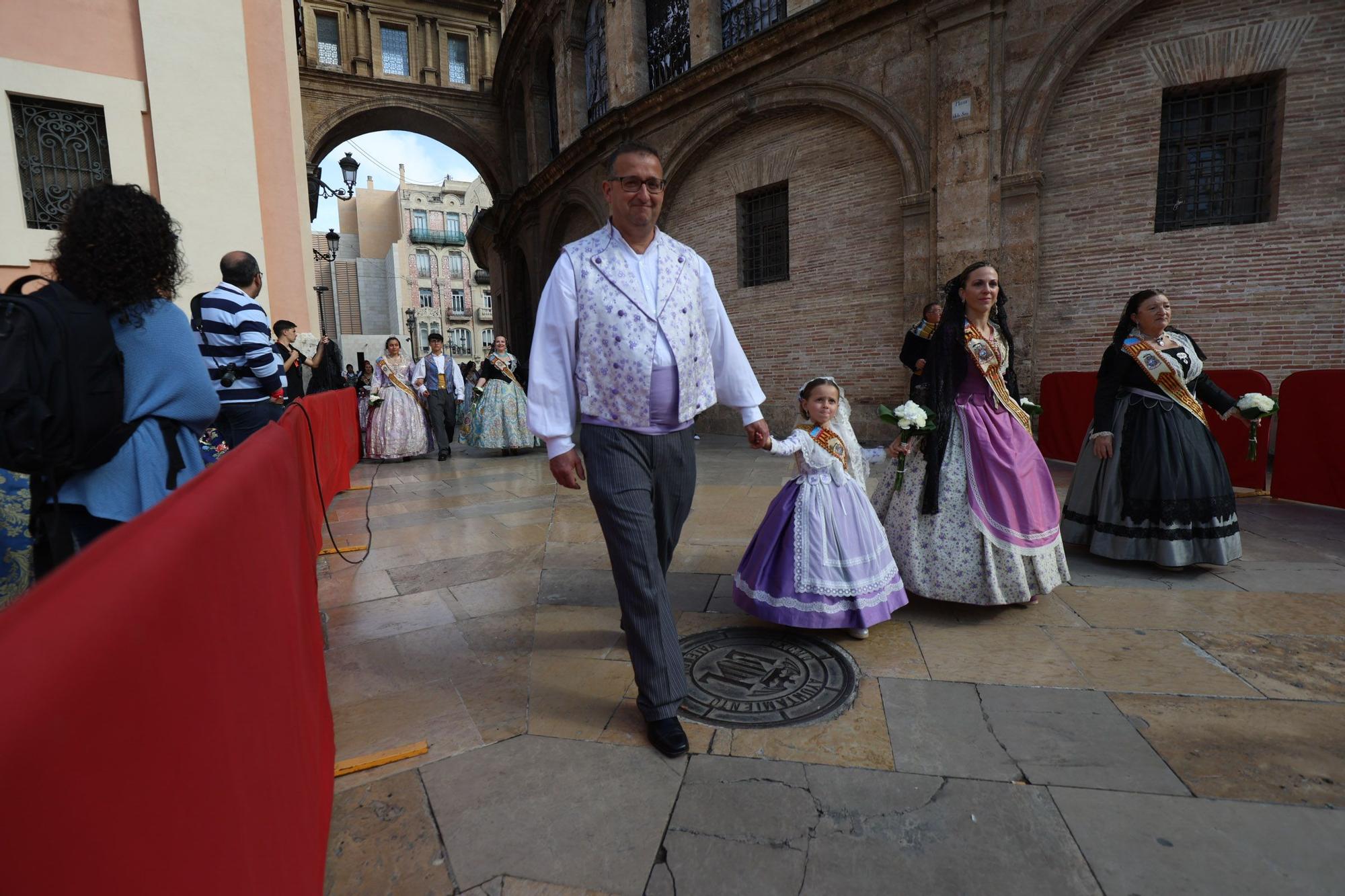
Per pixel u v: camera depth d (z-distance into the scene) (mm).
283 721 1159
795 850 1671
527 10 17078
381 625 3152
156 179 6812
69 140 6426
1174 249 7488
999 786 1894
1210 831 1706
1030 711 2279
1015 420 3139
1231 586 3410
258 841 912
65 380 1808
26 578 2043
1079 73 7801
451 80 21469
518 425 9297
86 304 1935
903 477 3258
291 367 6590
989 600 3008
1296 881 1548
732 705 2363
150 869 579
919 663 2645
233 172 7148
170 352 2121
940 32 8297
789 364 10633
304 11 19359
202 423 2250
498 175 21938
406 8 20469
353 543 4629
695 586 3604
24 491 2031
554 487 6793
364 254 60094
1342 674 2480
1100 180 7793
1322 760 1980
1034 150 7992
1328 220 6871
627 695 2461
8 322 1715
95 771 500
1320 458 5043
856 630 2850
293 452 1853
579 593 3561
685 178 12156
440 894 1549
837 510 2885
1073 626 2961
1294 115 6938
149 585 646
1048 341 8203
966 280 3125
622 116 12734
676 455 2301
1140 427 3688
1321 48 6793
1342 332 6891
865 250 9547
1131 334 3773
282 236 8078
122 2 6609
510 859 1658
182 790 665
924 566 3109
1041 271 8180
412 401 9070
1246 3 7016
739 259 11320
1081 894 1521
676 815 1806
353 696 2473
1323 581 3447
